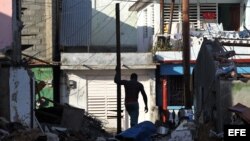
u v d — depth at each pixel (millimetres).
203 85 16281
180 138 12914
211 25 28969
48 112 18109
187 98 19500
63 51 30391
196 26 29562
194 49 28125
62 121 17422
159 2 30250
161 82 28172
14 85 14367
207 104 15039
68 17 31891
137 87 16172
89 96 28391
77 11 31984
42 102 19750
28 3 27406
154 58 28219
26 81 14898
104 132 21484
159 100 28250
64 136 14578
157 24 30266
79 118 17672
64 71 27969
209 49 15375
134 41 38344
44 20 27500
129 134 13266
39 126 15117
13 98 14305
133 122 16062
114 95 28516
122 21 38375
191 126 13047
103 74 28469
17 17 16812
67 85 28031
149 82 28312
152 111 27438
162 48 28375
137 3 33375
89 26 32094
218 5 29812
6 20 15617
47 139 12195
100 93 28422
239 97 12719
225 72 13406
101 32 37938
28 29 27422
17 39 16422
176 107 28031
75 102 28188
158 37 28781
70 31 31828
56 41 29531
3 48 15508
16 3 16484
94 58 28234
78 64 27969
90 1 32250
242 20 29641
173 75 28297
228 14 29828
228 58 15531
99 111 28469
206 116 14875
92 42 37562
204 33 28453
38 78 27141
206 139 12438
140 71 28328
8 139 11289
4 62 14609
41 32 27500
